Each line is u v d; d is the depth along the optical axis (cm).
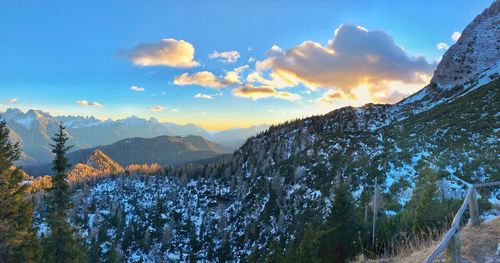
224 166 19212
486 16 18062
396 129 9681
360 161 6831
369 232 1816
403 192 3947
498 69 12244
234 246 10525
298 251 2228
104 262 11812
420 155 5381
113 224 15950
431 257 721
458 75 15112
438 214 1812
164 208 16625
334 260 1862
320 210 6322
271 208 9694
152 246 13500
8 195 1930
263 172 14125
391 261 1270
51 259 2428
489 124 5812
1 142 1917
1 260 1912
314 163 9975
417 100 16862
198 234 13600
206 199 16300
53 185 2488
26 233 1980
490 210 1722
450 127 6612
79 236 2777
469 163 4088
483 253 1023
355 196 4762
